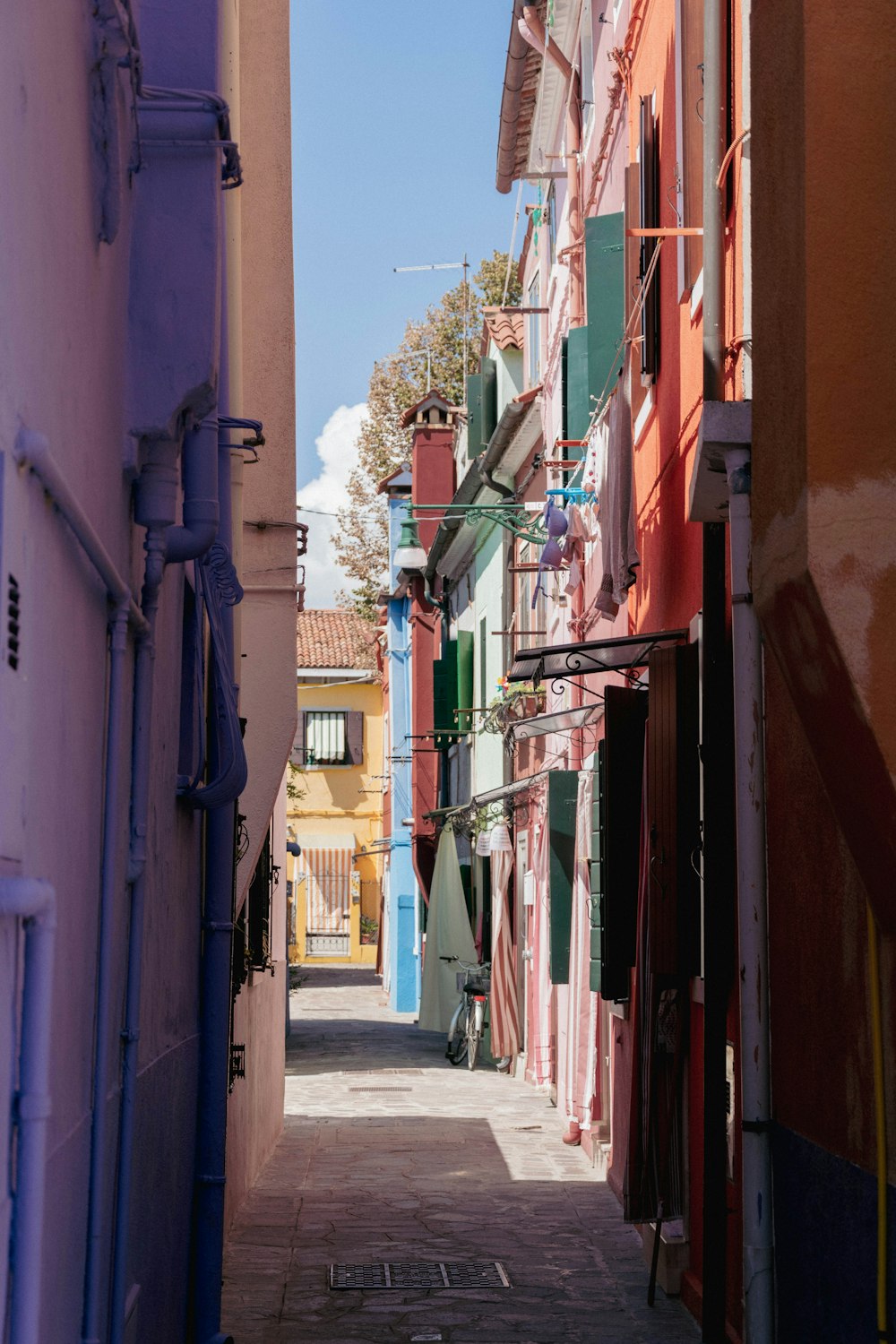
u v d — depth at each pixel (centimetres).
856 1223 521
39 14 333
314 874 5356
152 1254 610
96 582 440
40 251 339
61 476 340
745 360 719
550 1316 824
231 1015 1025
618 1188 1164
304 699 5384
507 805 2138
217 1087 792
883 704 413
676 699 852
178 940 706
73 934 411
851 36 435
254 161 1068
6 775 301
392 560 3722
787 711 630
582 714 1465
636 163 1142
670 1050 872
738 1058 735
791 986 624
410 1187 1228
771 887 664
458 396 3978
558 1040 1717
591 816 1295
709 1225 745
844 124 432
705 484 691
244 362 1088
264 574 1088
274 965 1454
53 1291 387
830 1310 552
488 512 1973
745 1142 656
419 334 4059
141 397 515
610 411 1052
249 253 1080
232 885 827
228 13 823
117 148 433
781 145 457
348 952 5347
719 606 775
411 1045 2605
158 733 612
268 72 1059
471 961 2402
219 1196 780
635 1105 891
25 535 316
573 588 1558
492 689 2436
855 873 528
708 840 761
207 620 823
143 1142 577
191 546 592
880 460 421
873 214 430
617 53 1215
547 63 1659
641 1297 869
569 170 1573
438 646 3147
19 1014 304
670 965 840
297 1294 874
